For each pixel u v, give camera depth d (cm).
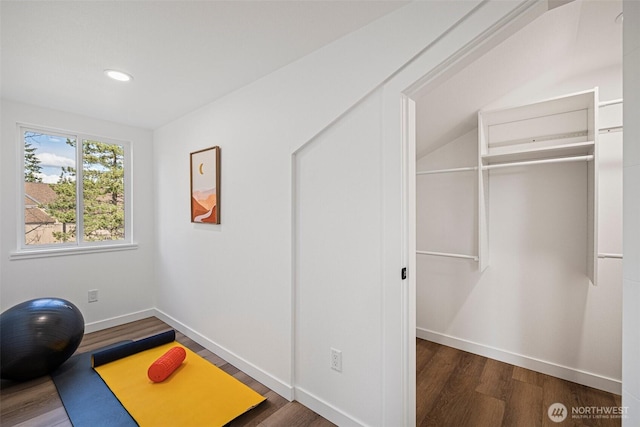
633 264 94
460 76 179
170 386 199
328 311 173
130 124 316
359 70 154
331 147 170
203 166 261
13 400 185
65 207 289
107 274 307
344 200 164
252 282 218
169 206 313
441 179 265
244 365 224
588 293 203
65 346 211
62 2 134
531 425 169
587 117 197
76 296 288
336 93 164
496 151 231
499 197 234
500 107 219
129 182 329
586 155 196
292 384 191
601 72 189
